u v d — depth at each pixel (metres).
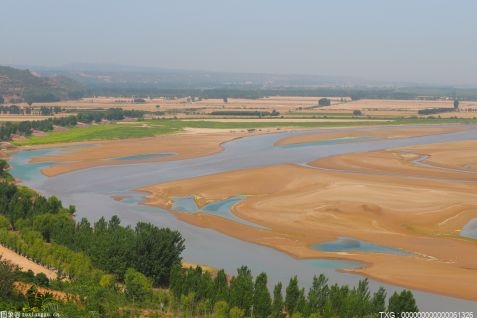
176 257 94.69
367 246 116.44
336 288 77.06
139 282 84.00
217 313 75.69
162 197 157.75
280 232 125.25
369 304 75.00
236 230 126.88
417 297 90.62
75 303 75.31
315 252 112.56
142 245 93.38
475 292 92.69
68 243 103.44
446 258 109.38
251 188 165.38
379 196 152.12
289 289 79.00
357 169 198.50
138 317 74.69
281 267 104.38
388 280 97.81
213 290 80.44
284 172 185.50
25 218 120.44
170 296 82.62
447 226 128.88
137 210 144.38
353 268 103.94
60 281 85.31
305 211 139.75
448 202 146.62
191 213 141.00
